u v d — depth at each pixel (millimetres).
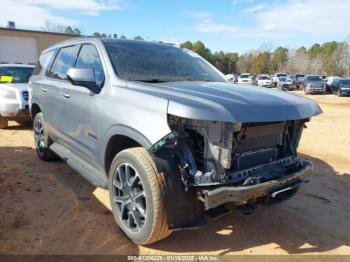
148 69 3990
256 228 3873
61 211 4090
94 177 4016
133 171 3365
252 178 3004
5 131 8859
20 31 30859
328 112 16172
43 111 5562
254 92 3461
